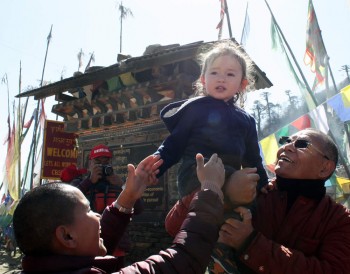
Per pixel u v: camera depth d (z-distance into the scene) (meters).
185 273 1.49
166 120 2.44
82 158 10.34
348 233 1.91
